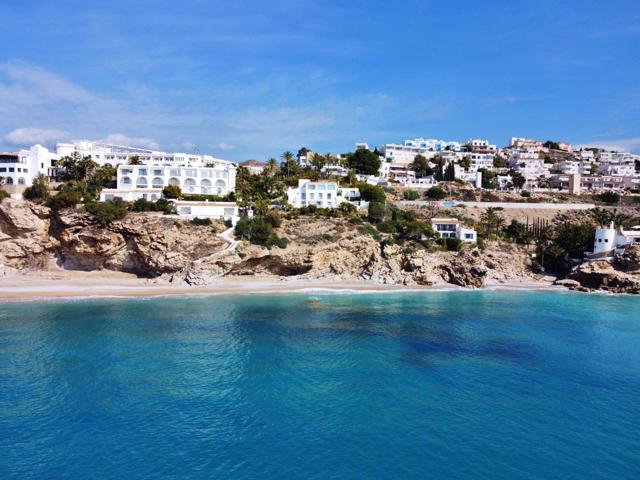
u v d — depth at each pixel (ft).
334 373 178.60
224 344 209.46
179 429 135.74
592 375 180.86
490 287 377.71
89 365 180.96
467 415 147.02
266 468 118.32
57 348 199.52
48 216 346.33
